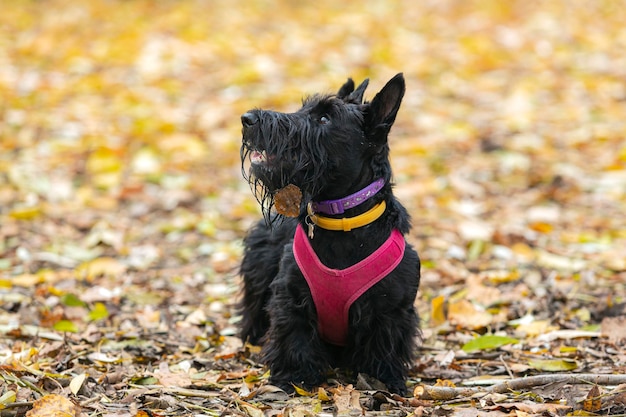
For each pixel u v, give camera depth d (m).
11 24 20.28
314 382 5.96
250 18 21.41
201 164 12.88
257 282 6.68
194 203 11.48
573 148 13.54
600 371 6.19
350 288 5.74
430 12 22.55
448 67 17.86
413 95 16.17
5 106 14.72
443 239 10.00
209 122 14.39
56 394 5.37
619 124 14.51
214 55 18.25
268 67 17.22
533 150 13.30
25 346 6.72
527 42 19.61
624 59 18.41
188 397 5.68
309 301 5.89
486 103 15.83
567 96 16.02
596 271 8.87
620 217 10.92
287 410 5.30
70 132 13.76
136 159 12.59
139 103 15.23
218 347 7.09
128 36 19.20
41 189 11.59
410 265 5.96
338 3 23.41
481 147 13.66
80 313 7.72
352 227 5.74
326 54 18.28
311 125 5.57
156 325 7.56
